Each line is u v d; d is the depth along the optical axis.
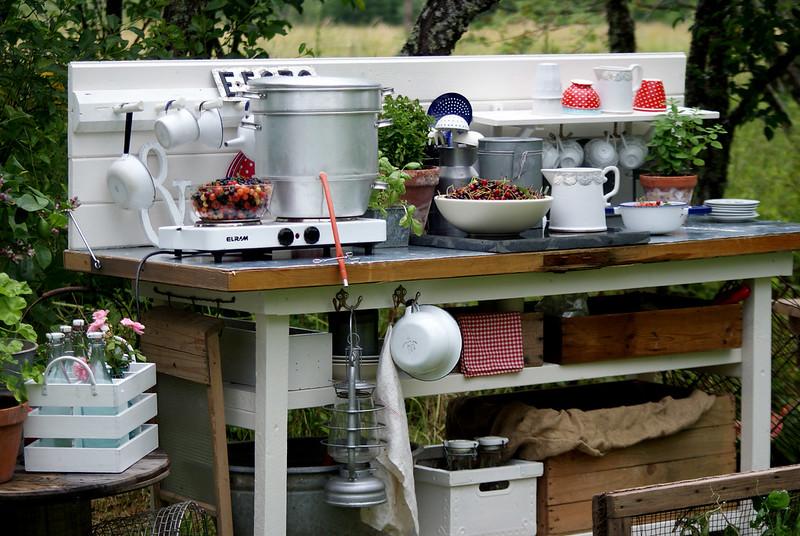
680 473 4.77
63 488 3.42
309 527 4.09
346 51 9.05
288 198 4.04
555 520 4.46
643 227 4.71
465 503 4.23
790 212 9.09
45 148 5.02
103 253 4.32
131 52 5.36
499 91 5.25
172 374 4.15
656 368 4.76
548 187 4.80
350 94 3.98
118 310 5.04
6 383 3.47
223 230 3.84
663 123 5.21
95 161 4.41
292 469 4.07
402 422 4.03
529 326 4.47
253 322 4.40
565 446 4.39
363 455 3.96
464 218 4.37
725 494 3.91
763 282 4.93
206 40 5.91
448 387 4.31
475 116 4.97
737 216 5.18
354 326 4.21
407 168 4.50
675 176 5.20
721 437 4.88
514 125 4.91
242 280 3.65
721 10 6.79
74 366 3.58
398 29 9.80
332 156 3.98
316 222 4.00
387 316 6.59
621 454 4.61
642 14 10.02
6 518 4.09
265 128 4.04
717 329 4.84
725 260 4.79
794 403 5.78
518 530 4.35
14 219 4.45
